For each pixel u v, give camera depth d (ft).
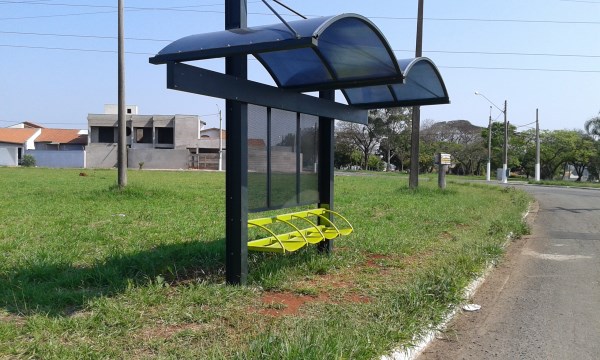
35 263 23.72
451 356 16.61
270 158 23.90
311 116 27.84
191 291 19.81
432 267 26.00
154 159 204.03
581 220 52.90
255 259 25.46
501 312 21.22
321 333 15.14
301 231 26.66
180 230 35.09
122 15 62.18
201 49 18.65
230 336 16.15
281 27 19.15
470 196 73.92
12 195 60.49
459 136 251.19
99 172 142.61
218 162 203.10
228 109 21.34
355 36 21.13
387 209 53.52
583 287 25.34
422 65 26.35
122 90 62.39
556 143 211.00
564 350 17.16
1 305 18.37
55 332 15.70
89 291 19.98
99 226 36.70
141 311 17.76
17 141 225.97
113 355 14.34
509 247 36.47
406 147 235.61
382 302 19.83
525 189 111.45
